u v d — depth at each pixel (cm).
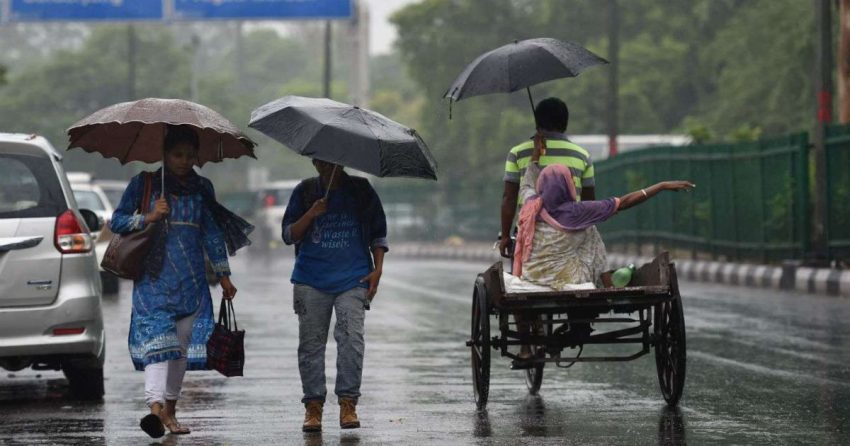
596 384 1916
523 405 1708
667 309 1645
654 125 9862
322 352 1507
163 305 1419
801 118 7612
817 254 3850
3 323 1697
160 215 1414
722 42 9425
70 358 1744
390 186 9406
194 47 12700
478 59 1645
